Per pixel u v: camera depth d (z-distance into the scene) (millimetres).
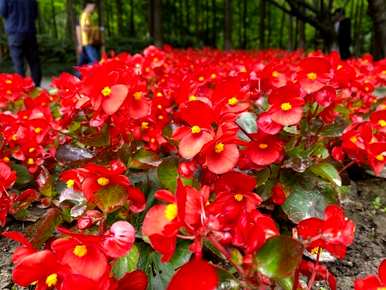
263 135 1639
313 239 1166
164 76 3334
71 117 2299
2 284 1854
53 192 2088
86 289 1051
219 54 8414
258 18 27062
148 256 1620
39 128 2258
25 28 7734
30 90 3906
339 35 12328
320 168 1762
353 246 2096
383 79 3572
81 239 1097
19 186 2377
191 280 1014
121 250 1121
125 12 25891
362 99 3049
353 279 1842
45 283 1137
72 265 1102
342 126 1994
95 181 1425
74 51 16703
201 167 1592
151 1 18438
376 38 9484
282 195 1781
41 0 26406
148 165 1759
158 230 1074
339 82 2055
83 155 1989
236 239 1102
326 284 1788
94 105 1676
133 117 1767
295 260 1048
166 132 2072
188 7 25234
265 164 1637
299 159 1780
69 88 2490
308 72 1886
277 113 1633
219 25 26297
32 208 2244
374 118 1925
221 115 1534
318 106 1975
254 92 2125
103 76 1647
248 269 1062
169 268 1558
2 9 7555
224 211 1176
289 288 1243
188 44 21938
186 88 2217
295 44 24641
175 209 1089
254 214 1213
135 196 1481
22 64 7992
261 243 1072
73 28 17656
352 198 2537
